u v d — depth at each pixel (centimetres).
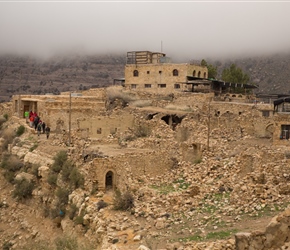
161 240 2927
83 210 4019
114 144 5547
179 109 7588
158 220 3262
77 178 4553
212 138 5688
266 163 3997
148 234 3102
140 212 3525
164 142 5441
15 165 5844
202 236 2805
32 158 5644
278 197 3116
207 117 6594
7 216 5253
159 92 9131
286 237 2172
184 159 4919
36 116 7119
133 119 6788
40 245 4162
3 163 6003
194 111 7281
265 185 3275
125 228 3309
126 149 5106
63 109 7238
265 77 18125
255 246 2208
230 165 4212
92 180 4366
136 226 3319
